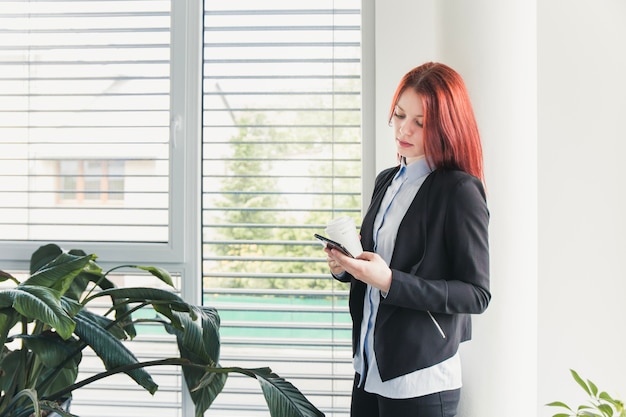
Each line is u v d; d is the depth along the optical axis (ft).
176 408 7.39
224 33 7.26
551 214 6.33
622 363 6.34
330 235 4.99
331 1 7.18
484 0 5.89
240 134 7.30
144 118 7.28
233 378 7.37
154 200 7.31
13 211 7.38
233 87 7.27
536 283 6.04
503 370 5.87
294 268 7.33
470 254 4.82
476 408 5.89
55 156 7.33
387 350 4.94
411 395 4.92
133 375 5.32
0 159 7.35
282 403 5.04
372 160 7.00
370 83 6.98
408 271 5.02
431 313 4.96
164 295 5.64
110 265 7.27
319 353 7.29
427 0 6.72
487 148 5.91
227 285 7.40
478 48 5.92
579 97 6.25
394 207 5.32
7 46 7.31
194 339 5.72
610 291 6.32
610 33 6.19
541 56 6.26
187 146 7.17
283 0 7.22
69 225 7.36
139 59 7.26
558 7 6.22
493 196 5.90
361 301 5.46
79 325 5.25
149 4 7.23
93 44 7.27
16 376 5.31
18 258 7.29
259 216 7.34
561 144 6.28
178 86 7.14
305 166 7.26
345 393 7.26
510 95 5.91
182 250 7.19
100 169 7.32
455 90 5.07
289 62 7.23
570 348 6.38
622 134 6.24
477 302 4.81
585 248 6.33
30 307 4.44
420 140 5.16
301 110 7.24
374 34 6.96
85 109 7.30
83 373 7.43
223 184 7.34
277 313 7.33
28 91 7.31
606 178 6.28
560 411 6.38
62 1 7.27
